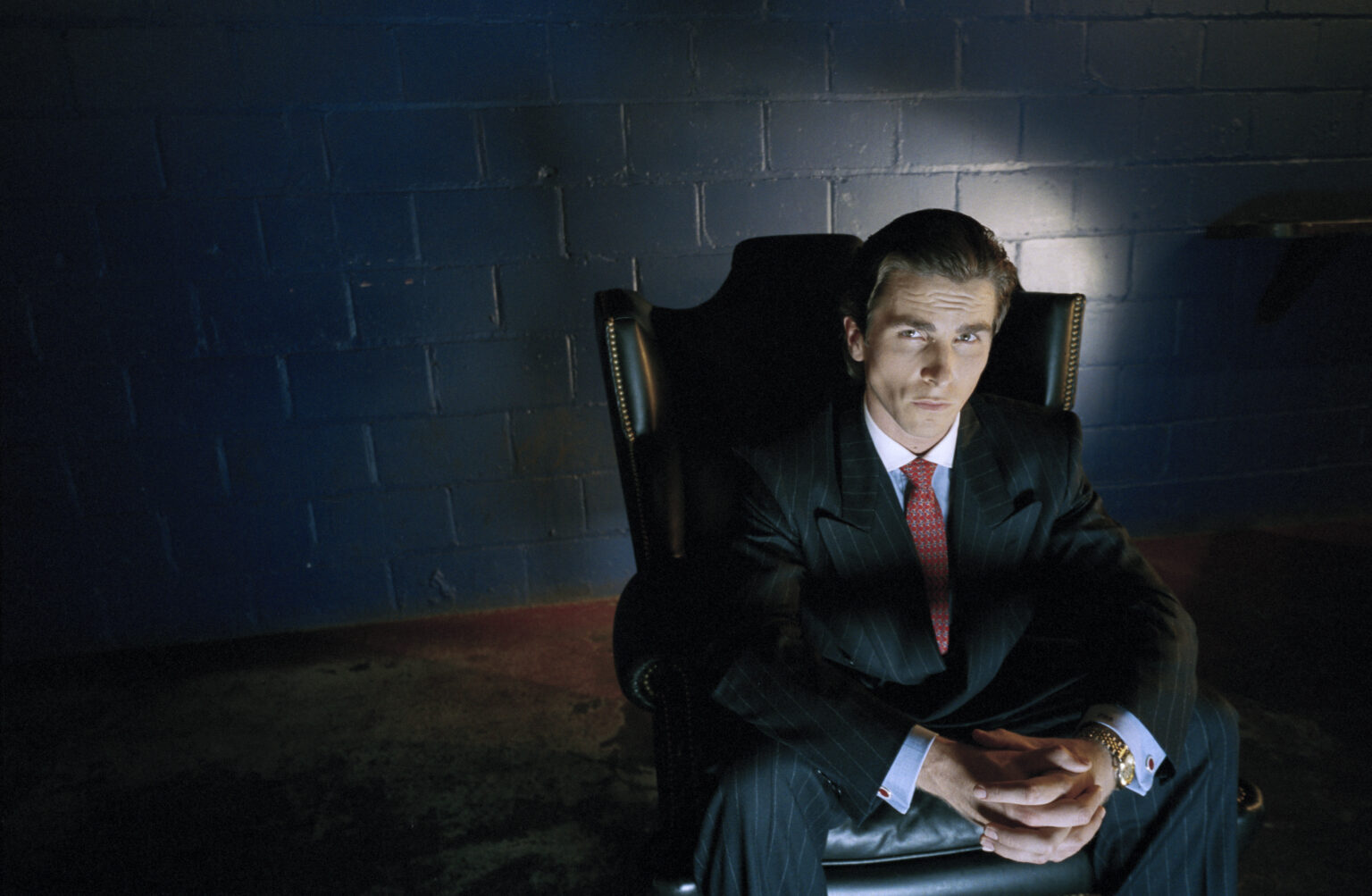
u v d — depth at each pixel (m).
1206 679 1.99
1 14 1.97
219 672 2.24
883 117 2.37
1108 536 1.12
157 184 2.12
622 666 1.17
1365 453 2.88
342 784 1.76
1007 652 1.12
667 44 2.23
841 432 1.13
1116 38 2.41
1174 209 2.58
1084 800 0.86
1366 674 1.99
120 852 1.58
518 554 2.52
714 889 0.97
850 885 1.03
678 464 1.39
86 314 2.16
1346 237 2.45
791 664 0.97
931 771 0.91
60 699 2.12
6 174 2.05
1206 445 2.79
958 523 1.11
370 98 2.15
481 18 2.15
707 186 2.34
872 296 1.02
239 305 2.22
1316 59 2.52
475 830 1.62
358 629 2.45
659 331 1.48
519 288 2.33
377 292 2.27
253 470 2.33
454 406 2.38
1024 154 2.46
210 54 2.07
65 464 2.23
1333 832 1.51
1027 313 1.44
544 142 2.24
